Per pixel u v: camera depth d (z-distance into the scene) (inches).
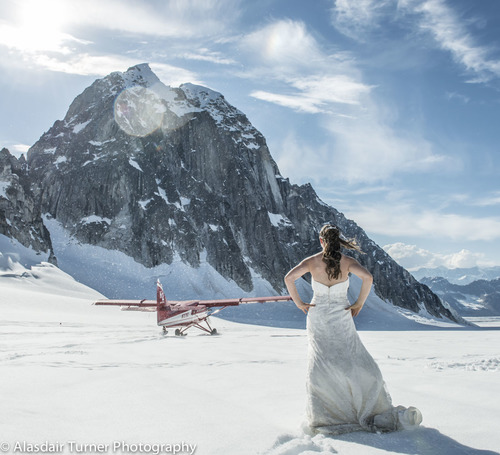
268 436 125.9
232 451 112.6
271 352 408.8
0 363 275.4
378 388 143.5
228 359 333.1
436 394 187.6
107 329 919.0
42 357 320.2
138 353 376.5
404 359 345.7
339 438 128.5
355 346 148.5
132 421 140.3
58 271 2475.4
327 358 145.3
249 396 186.5
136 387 200.1
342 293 152.3
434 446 119.3
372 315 3503.9
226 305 880.3
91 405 161.0
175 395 184.2
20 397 169.0
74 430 128.3
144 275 3139.8
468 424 139.0
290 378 233.9
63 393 181.2
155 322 1539.1
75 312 1601.9
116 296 2842.0
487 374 245.3
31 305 1565.0
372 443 122.6
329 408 141.3
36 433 123.2
